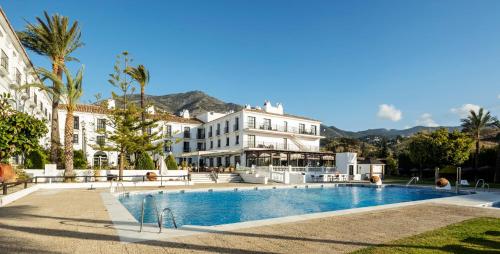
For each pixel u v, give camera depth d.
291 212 15.12
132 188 20.98
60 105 41.62
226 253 5.89
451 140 38.06
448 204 13.23
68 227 8.04
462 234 7.52
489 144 54.12
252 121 45.84
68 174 22.61
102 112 43.47
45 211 10.62
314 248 6.27
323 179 35.88
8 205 12.03
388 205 12.84
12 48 22.61
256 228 8.09
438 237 7.17
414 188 24.53
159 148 29.00
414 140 41.75
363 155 78.56
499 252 5.96
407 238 7.08
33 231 7.54
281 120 48.59
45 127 16.20
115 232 7.52
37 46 26.61
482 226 8.54
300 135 48.91
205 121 55.25
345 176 37.41
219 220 12.99
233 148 46.06
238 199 19.34
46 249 6.02
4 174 13.68
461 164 40.28
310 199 20.19
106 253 5.83
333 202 19.09
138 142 26.91
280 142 47.62
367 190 25.34
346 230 7.94
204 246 6.36
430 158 39.00
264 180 28.67
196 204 16.95
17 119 14.93
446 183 22.77
